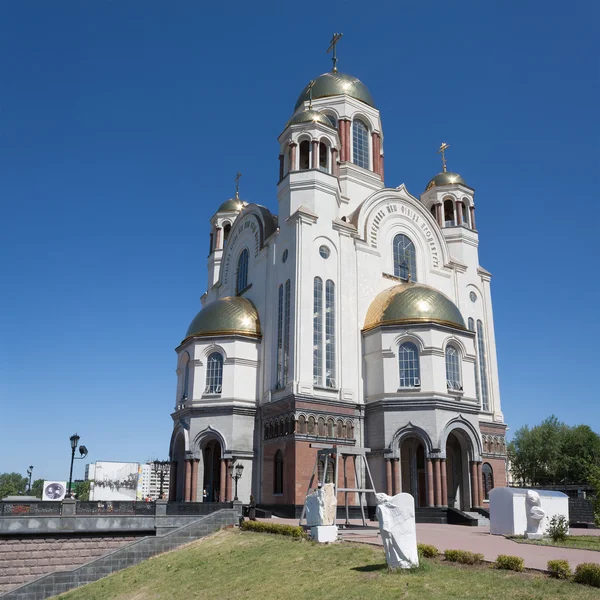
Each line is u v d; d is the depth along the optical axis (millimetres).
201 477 44281
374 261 49188
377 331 44625
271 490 42312
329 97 57875
